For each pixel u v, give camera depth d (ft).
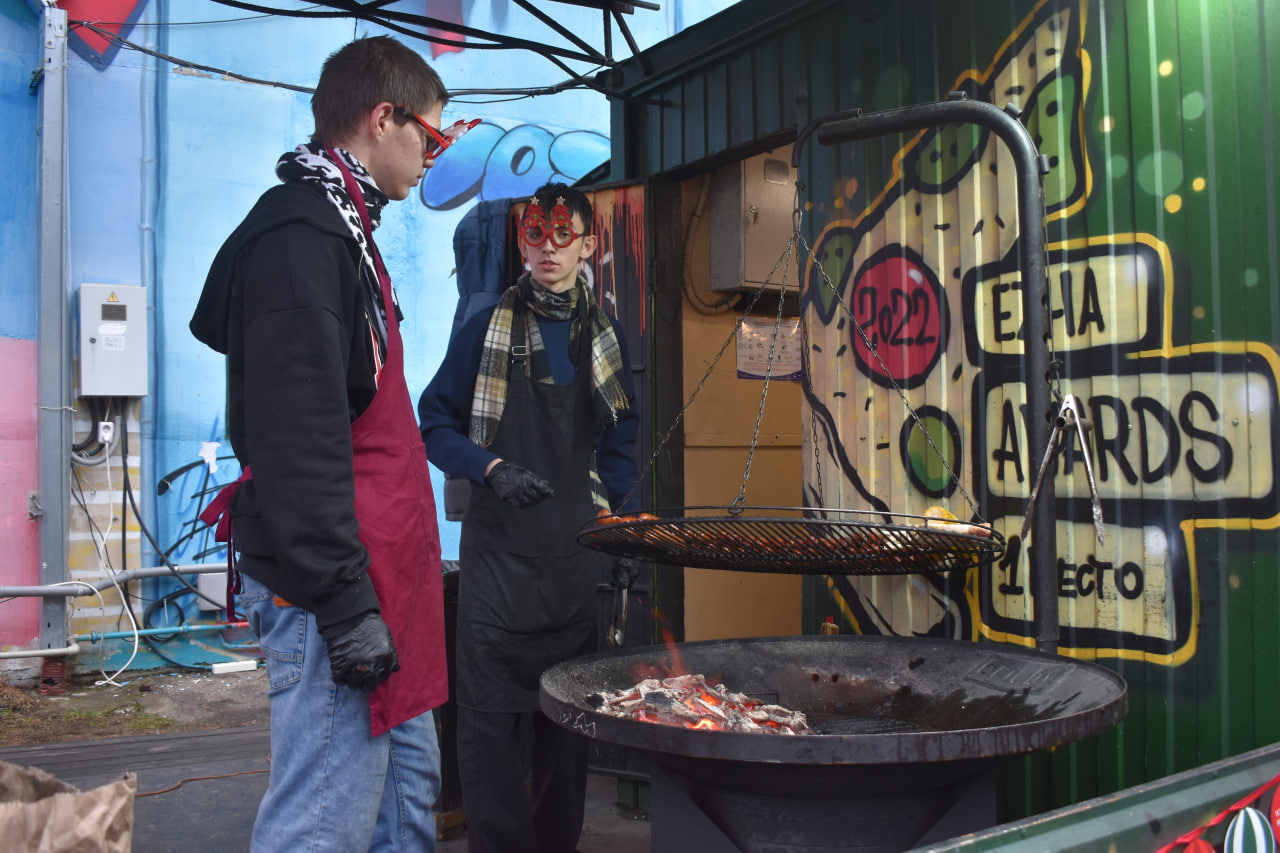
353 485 4.78
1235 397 6.53
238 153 19.07
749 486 13.76
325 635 4.67
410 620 5.28
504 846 7.88
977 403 8.18
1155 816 3.82
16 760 12.31
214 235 18.83
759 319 13.93
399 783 5.47
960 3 8.38
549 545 7.93
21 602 16.60
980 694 6.32
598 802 11.11
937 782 5.17
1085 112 7.41
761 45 10.47
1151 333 7.00
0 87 16.87
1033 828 3.43
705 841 5.47
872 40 9.20
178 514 18.30
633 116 12.32
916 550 6.04
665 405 12.06
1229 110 6.60
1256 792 4.33
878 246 9.11
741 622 13.57
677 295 12.39
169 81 18.49
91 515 17.58
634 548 6.66
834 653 7.14
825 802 5.12
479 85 21.70
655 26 23.32
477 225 12.49
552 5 22.27
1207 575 6.68
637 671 6.69
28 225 16.97
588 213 8.29
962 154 8.31
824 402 9.66
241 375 5.10
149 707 15.28
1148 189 7.03
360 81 5.47
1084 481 7.39
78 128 17.75
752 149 10.85
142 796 10.77
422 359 20.88
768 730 5.72
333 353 4.74
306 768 4.95
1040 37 7.73
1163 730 6.91
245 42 19.17
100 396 17.61
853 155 9.37
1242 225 6.52
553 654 7.98
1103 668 5.82
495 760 7.82
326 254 4.89
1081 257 7.43
